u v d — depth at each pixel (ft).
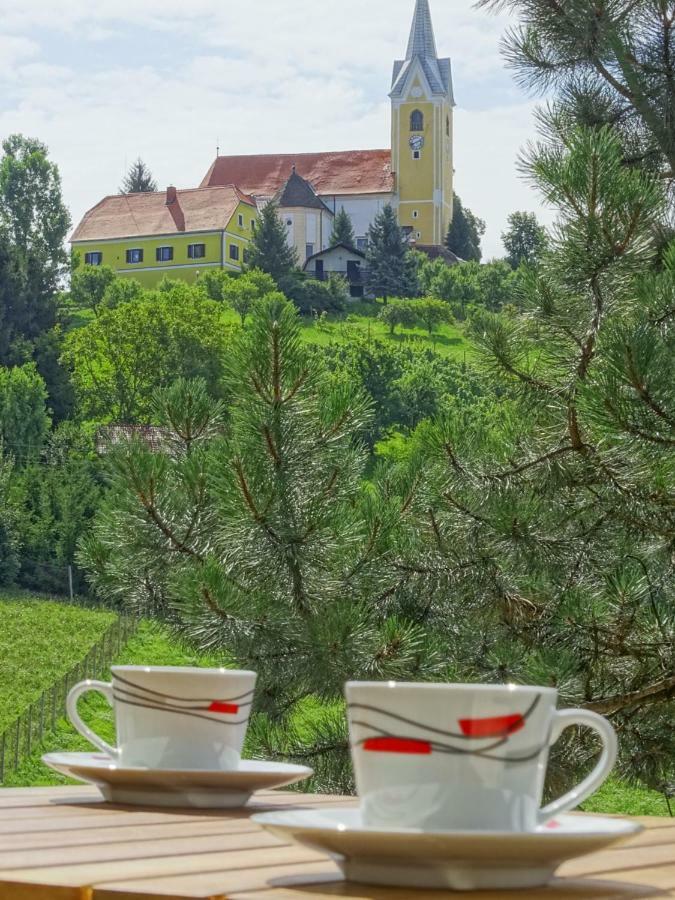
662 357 14.62
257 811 5.02
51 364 208.74
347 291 347.15
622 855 4.04
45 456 168.45
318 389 16.71
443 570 18.83
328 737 19.17
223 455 17.15
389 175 407.44
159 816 4.76
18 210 272.92
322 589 17.44
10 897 3.05
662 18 23.00
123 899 2.94
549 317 17.30
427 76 408.87
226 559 17.60
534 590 18.84
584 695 18.01
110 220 352.49
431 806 3.42
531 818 3.55
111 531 18.60
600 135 17.08
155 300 216.95
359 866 3.29
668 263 16.11
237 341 16.65
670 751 18.38
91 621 119.03
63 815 4.74
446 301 335.47
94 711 85.92
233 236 345.72
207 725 5.11
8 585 140.67
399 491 19.42
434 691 3.43
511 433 18.72
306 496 16.87
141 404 205.05
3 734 72.08
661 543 18.22
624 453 15.84
